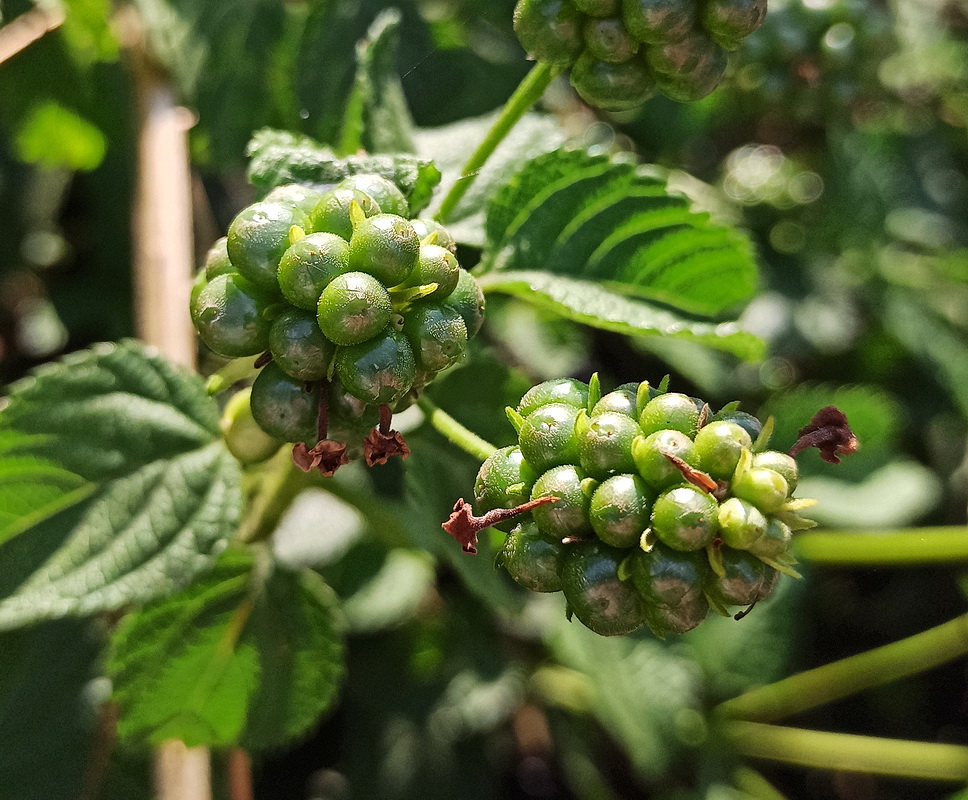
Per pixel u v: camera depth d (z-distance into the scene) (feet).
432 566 0.65
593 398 0.39
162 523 0.42
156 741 0.47
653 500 0.37
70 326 0.72
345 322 0.36
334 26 0.60
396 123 0.50
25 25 0.57
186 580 0.42
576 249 0.47
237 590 0.47
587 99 0.43
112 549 0.41
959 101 0.83
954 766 0.68
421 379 0.39
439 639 0.70
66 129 0.66
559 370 0.71
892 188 0.83
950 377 0.78
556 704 0.72
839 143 0.81
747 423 0.38
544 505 0.37
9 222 0.73
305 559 0.62
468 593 0.70
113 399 0.42
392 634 0.70
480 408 0.48
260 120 0.59
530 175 0.46
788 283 0.80
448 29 0.64
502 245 0.47
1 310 0.72
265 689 0.48
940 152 0.85
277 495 0.47
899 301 0.80
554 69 0.43
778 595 0.71
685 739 0.69
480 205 0.49
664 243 0.47
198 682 0.47
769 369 0.76
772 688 0.69
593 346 0.74
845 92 0.62
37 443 0.41
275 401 0.38
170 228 0.55
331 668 0.48
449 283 0.38
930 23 0.85
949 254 0.81
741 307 0.48
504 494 0.38
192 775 0.48
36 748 0.52
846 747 0.70
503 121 0.44
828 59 0.60
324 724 0.67
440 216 0.45
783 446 0.72
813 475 0.72
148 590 0.41
